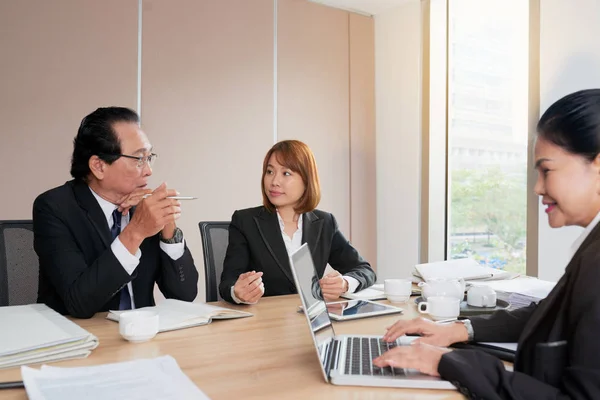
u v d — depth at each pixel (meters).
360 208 4.66
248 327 1.37
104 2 3.44
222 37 3.92
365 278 2.01
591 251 0.84
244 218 2.21
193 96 3.79
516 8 3.77
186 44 3.76
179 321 1.36
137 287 1.79
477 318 1.19
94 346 1.11
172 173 3.70
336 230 2.34
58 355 1.05
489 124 3.98
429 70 4.38
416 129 4.42
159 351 1.13
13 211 3.16
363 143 4.70
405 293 1.74
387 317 1.50
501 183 3.91
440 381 0.89
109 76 3.46
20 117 3.17
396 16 4.58
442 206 4.43
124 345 1.17
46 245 1.61
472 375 0.84
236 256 2.14
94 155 1.69
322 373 0.98
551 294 0.90
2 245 1.81
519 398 0.80
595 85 3.19
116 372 0.90
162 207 1.48
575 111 0.87
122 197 1.79
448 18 4.41
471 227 4.21
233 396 0.86
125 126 1.71
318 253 2.23
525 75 3.70
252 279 1.68
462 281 1.79
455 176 4.38
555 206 0.92
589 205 0.89
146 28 3.60
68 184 1.78
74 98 3.34
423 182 4.42
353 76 4.64
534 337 0.90
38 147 3.23
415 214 4.42
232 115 3.97
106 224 1.72
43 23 3.24
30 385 0.82
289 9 4.27
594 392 0.74
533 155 0.95
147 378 0.88
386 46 4.67
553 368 0.85
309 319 0.94
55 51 3.28
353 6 4.55
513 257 3.82
